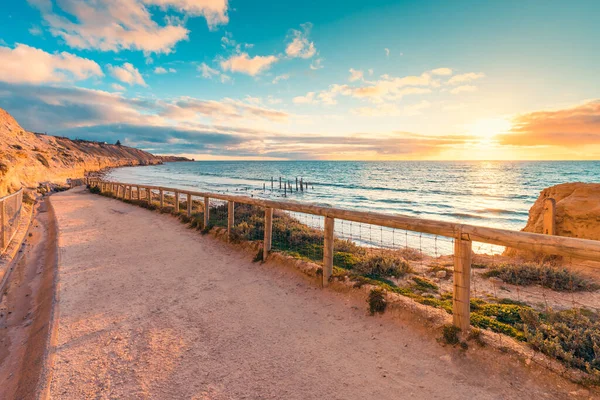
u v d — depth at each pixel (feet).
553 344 9.78
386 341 12.03
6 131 151.33
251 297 17.07
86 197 80.64
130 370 10.97
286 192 146.51
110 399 9.55
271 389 9.87
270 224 22.24
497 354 10.19
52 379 10.48
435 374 10.05
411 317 12.85
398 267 18.70
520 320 12.21
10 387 10.60
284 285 18.42
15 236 33.94
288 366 11.00
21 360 12.19
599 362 9.17
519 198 112.47
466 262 11.17
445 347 11.10
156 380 10.43
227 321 14.47
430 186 161.89
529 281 17.21
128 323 14.43
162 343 12.67
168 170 440.45
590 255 8.56
